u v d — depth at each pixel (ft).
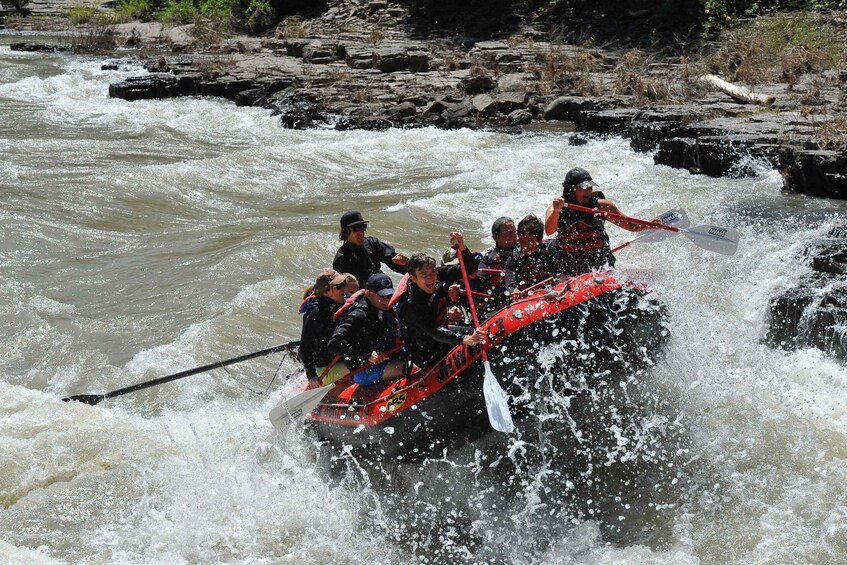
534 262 30.14
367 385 30.22
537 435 27.50
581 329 26.48
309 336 30.42
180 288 45.78
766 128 65.10
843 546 24.35
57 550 25.76
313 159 73.05
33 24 171.22
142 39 150.20
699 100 80.64
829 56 88.69
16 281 46.52
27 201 58.70
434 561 25.89
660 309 28.17
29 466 29.84
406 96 92.84
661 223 31.60
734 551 24.80
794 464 27.96
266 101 98.07
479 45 116.06
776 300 36.09
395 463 29.04
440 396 27.20
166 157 74.49
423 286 26.73
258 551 26.00
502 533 26.73
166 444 31.73
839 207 50.78
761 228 47.14
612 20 125.29
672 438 28.96
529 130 83.51
